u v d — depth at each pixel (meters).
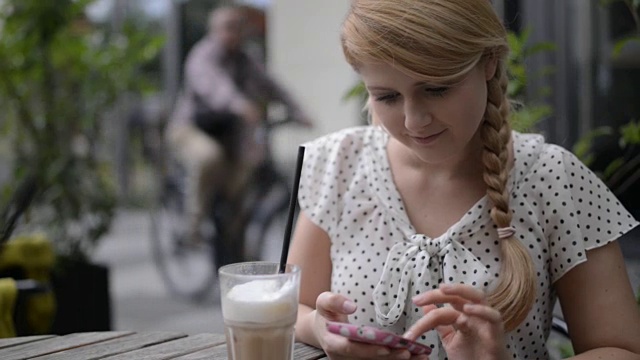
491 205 1.67
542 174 1.69
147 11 6.91
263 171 5.14
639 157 2.51
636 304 1.65
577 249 1.65
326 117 4.56
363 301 1.69
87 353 1.60
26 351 1.62
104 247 7.05
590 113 3.76
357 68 1.55
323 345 1.41
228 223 5.21
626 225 1.68
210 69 4.95
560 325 1.83
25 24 3.98
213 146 5.06
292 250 1.82
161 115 6.91
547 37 3.78
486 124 1.64
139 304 5.33
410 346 1.28
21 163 3.88
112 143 6.91
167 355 1.57
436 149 1.54
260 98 4.85
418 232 1.71
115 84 4.28
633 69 3.65
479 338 1.40
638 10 2.97
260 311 1.29
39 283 2.64
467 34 1.46
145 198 7.19
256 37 5.18
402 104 1.52
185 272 5.50
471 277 1.62
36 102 4.00
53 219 3.67
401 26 1.45
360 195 1.76
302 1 4.55
